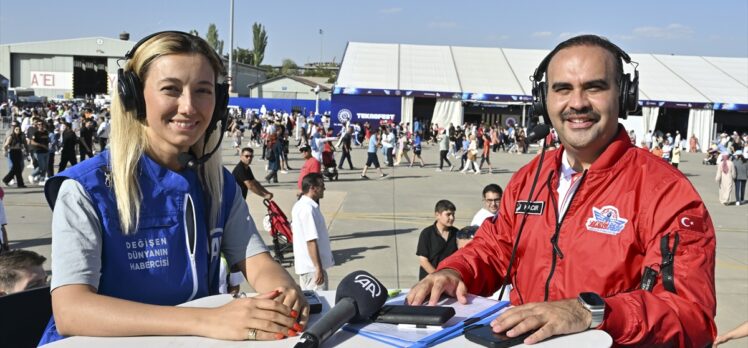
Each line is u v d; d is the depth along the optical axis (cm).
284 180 1620
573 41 177
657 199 157
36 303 196
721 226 1124
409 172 1958
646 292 142
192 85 149
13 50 6203
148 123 148
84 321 126
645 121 3459
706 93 3616
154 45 146
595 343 121
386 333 129
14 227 913
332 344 124
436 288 160
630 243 159
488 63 4094
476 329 127
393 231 964
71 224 134
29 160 1852
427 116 3906
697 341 140
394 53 4138
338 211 1158
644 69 3969
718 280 712
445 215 520
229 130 3150
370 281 141
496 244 194
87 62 6450
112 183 143
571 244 168
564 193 180
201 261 155
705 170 2345
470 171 2023
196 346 121
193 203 155
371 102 3553
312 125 2639
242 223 174
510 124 3862
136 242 144
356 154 2661
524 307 129
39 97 5831
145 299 145
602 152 174
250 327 124
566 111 172
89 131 1805
